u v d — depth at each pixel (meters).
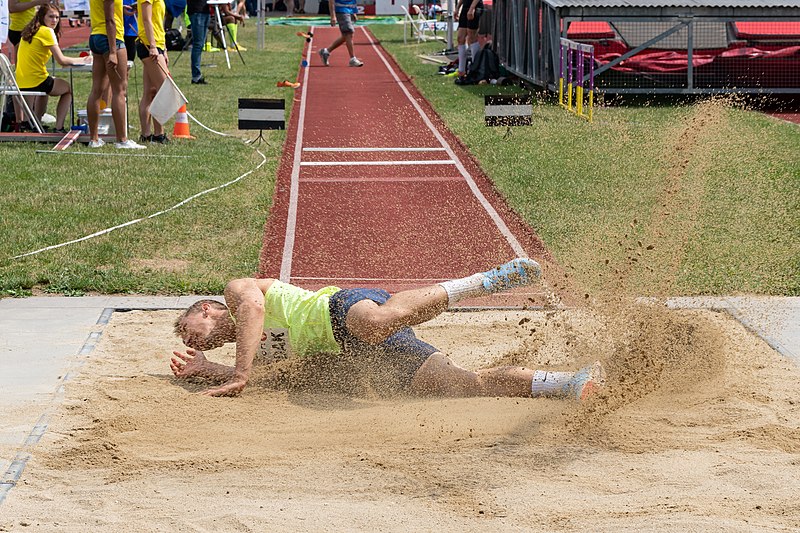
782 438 8.06
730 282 12.75
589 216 16.39
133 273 13.50
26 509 6.91
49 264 13.83
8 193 18.11
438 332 11.24
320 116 30.20
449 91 34.78
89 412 8.78
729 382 9.41
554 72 32.03
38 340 10.88
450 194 19.11
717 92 31.14
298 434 8.29
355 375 9.42
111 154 22.25
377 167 22.09
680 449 7.88
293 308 9.30
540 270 9.07
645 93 31.14
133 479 7.45
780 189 17.70
